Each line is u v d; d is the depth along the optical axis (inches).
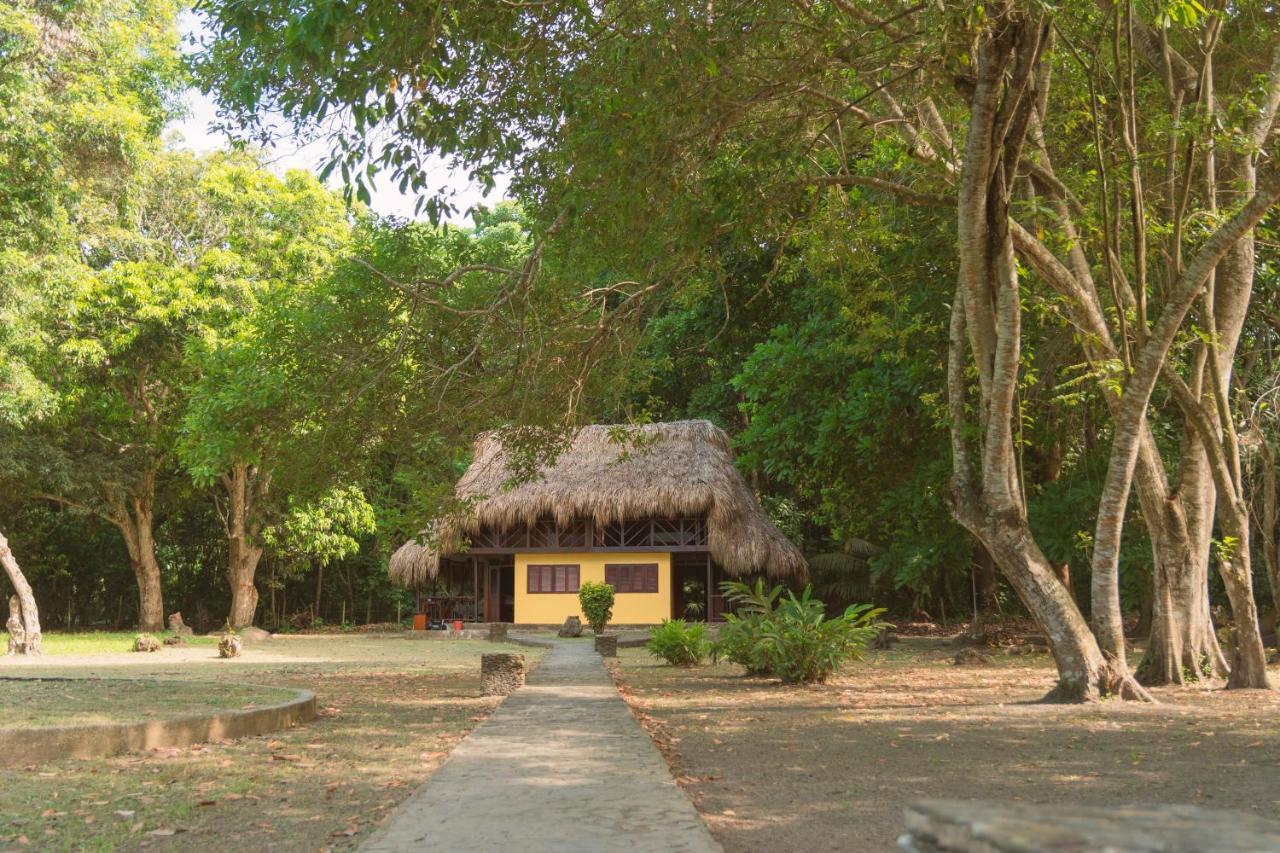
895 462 803.4
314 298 533.6
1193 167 494.3
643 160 376.2
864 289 623.5
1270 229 531.5
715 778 259.8
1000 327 402.6
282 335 506.3
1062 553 715.4
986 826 50.9
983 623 924.6
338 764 280.1
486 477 1278.3
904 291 679.1
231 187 1175.0
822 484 929.5
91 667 701.3
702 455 1230.3
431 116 347.9
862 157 611.5
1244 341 662.5
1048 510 725.3
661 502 1182.3
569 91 365.4
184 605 1656.0
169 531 1562.5
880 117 477.1
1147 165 506.9
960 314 434.6
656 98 358.0
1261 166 524.1
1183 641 499.2
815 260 556.7
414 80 325.7
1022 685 528.1
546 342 497.0
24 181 772.6
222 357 880.3
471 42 344.2
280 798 231.1
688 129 394.3
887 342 700.0
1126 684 418.9
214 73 387.2
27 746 276.8
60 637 1181.1
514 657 488.4
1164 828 50.1
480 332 475.5
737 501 1197.1
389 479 1360.7
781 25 386.9
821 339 804.0
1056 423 756.0
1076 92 477.7
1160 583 504.4
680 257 473.1
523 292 456.8
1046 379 660.7
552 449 548.7
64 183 803.4
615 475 1226.6
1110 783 248.4
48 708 383.2
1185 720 364.8
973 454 700.0
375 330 485.7
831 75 421.4
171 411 1266.0
